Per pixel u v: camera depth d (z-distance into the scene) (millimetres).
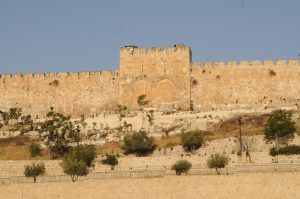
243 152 180125
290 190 151000
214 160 170500
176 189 155000
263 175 154250
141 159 182000
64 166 175000
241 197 151875
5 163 184125
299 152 175375
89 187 158000
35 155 199500
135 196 155625
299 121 199500
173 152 190500
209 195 153250
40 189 159500
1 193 160250
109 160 181500
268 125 188500
